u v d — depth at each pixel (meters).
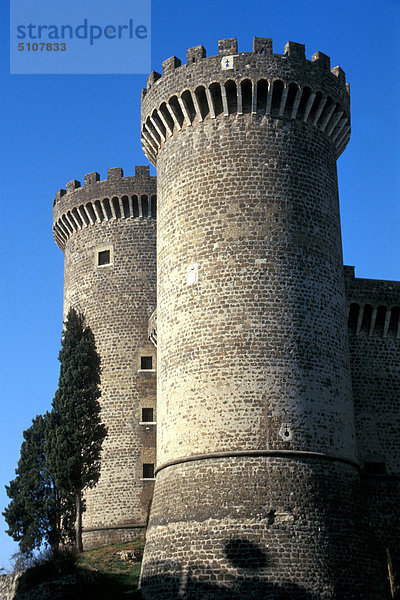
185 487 37.34
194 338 39.31
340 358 40.06
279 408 37.22
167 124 43.75
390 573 37.69
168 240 42.28
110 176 59.28
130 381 55.91
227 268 39.50
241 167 40.88
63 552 47.00
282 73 41.75
